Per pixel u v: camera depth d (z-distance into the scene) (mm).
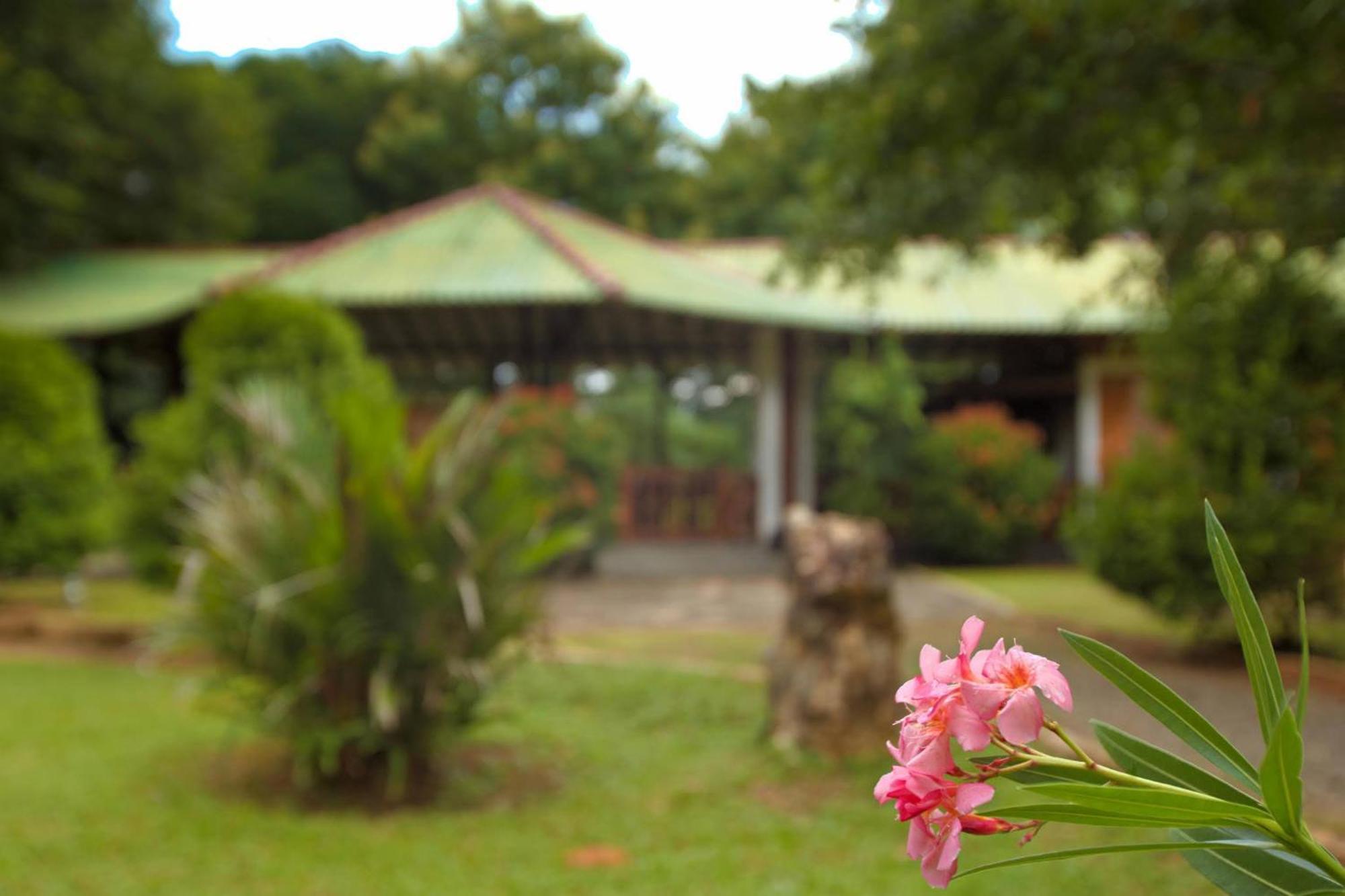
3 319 16562
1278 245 7805
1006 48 6555
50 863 4055
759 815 4695
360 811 4824
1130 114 6797
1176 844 725
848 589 5512
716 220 27703
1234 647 8094
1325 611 7508
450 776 5250
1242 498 7406
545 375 16406
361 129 30891
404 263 15227
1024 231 11117
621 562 14938
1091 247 8383
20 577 11367
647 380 29422
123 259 19688
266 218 28375
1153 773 818
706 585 13016
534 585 5312
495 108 30234
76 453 10562
